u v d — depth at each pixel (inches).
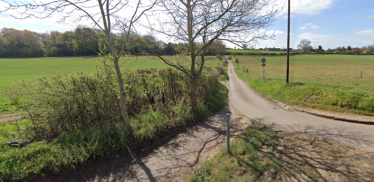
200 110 338.6
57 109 207.2
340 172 155.5
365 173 152.6
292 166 166.2
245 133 248.7
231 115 358.3
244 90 668.7
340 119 312.3
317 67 1569.9
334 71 1203.9
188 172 169.8
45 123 201.2
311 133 250.4
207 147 217.6
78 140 189.9
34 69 1348.4
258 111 389.1
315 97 405.1
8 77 949.8
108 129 210.7
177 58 374.3
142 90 305.6
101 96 240.7
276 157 182.5
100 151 183.8
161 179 160.9
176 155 200.8
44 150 168.6
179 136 251.0
